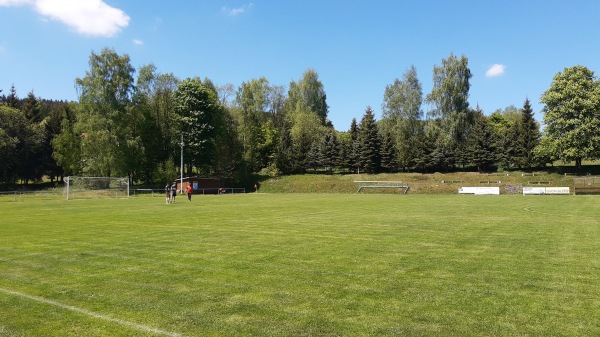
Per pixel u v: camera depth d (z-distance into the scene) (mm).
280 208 28734
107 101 59719
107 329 5867
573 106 61438
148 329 5832
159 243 13188
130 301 7113
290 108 102250
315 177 78812
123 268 9641
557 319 6078
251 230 16328
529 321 6008
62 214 25078
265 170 85500
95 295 7504
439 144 76375
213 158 75375
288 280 8406
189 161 74000
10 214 25422
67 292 7723
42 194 54656
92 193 55094
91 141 58156
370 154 80875
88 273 9203
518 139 72812
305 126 87750
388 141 80625
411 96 82125
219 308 6691
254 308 6680
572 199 37781
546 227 16734
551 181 60812
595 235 14391
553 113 63531
